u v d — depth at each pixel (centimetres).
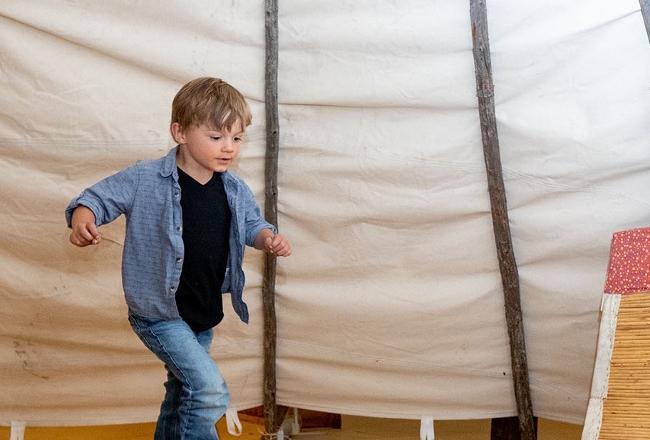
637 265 231
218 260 256
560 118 300
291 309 339
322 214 328
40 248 327
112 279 331
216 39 317
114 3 311
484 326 328
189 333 247
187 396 238
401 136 319
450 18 307
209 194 255
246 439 380
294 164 328
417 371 337
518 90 304
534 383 326
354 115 321
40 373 341
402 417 342
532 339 322
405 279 331
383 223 326
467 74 309
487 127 305
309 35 315
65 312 332
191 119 241
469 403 336
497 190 309
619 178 297
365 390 342
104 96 316
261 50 320
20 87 312
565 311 313
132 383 343
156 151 319
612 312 227
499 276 322
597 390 218
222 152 244
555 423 402
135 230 248
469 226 321
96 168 322
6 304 331
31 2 307
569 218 306
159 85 319
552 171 304
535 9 298
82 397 344
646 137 291
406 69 312
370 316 333
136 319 251
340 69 316
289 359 346
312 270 334
